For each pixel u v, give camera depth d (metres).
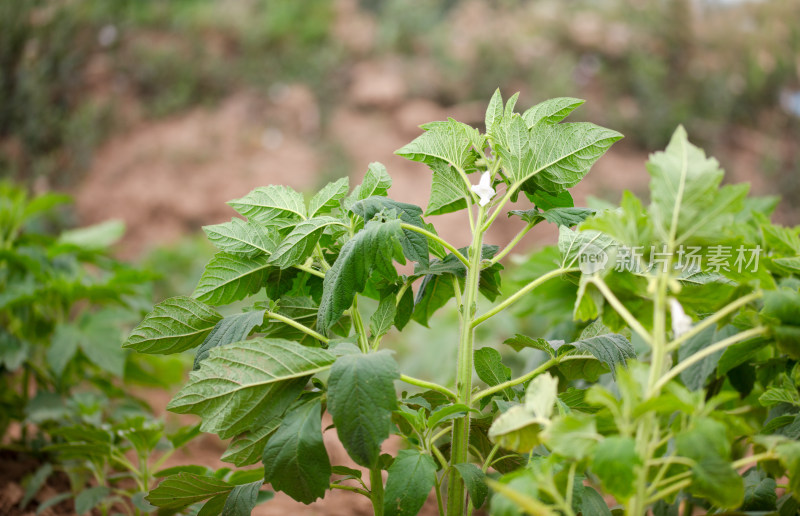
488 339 1.98
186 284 2.89
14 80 4.56
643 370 0.87
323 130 5.88
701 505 1.09
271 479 0.94
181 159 5.52
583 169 0.99
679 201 0.87
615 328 0.93
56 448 1.21
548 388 0.90
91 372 1.70
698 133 5.89
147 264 3.03
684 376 0.96
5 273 1.49
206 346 0.99
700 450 0.84
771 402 1.00
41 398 1.37
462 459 0.99
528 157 1.00
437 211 1.07
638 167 5.45
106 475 1.43
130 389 2.10
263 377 0.96
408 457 0.94
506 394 1.04
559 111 1.01
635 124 5.78
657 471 0.91
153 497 1.03
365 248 0.96
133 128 5.84
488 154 1.09
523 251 4.27
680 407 0.84
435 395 1.08
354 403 0.91
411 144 1.03
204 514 1.05
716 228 0.87
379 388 0.91
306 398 0.99
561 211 1.01
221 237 1.03
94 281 1.50
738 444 1.08
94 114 5.61
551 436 0.85
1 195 1.83
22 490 1.35
